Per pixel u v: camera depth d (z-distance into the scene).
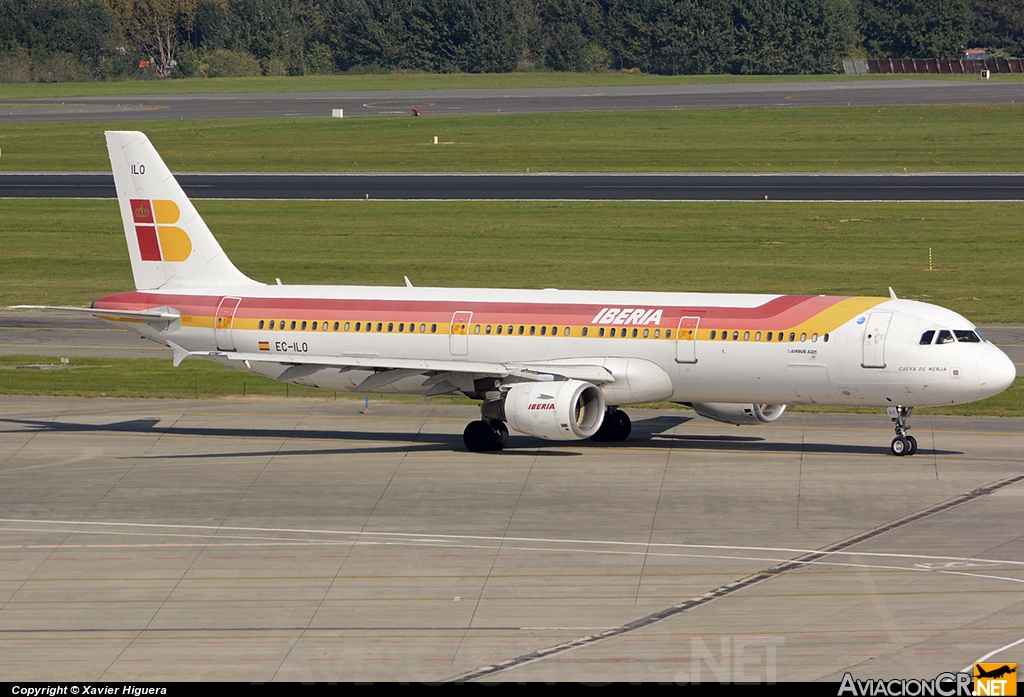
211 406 168.38
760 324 134.25
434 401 170.88
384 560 103.31
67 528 113.31
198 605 93.75
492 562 102.19
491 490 123.94
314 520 114.75
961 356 126.94
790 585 95.31
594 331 139.62
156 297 155.75
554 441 146.88
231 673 81.12
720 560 101.38
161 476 131.25
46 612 92.75
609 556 103.12
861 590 93.94
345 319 148.62
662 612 90.44
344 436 150.62
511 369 137.88
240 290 154.88
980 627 86.38
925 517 111.94
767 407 144.88
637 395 138.50
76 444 146.25
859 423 154.00
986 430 148.38
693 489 122.81
